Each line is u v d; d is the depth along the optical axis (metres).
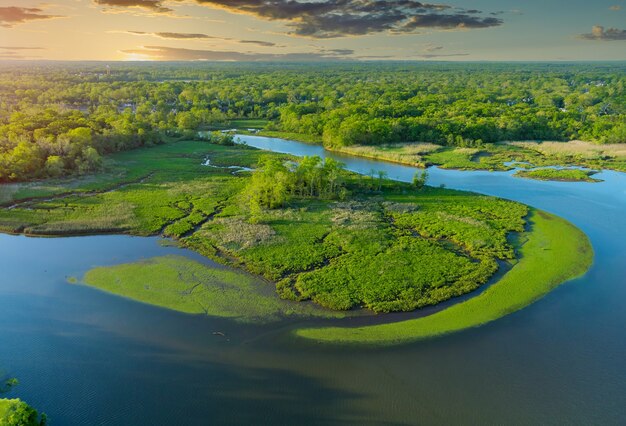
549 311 69.00
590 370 56.56
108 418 48.88
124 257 85.50
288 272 79.94
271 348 60.12
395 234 95.69
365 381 54.47
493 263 82.75
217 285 75.50
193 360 57.72
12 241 92.12
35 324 64.75
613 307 70.25
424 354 59.25
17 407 41.50
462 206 112.88
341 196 117.00
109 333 62.91
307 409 50.38
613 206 116.44
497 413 49.91
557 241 93.38
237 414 49.62
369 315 67.62
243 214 106.44
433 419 49.12
